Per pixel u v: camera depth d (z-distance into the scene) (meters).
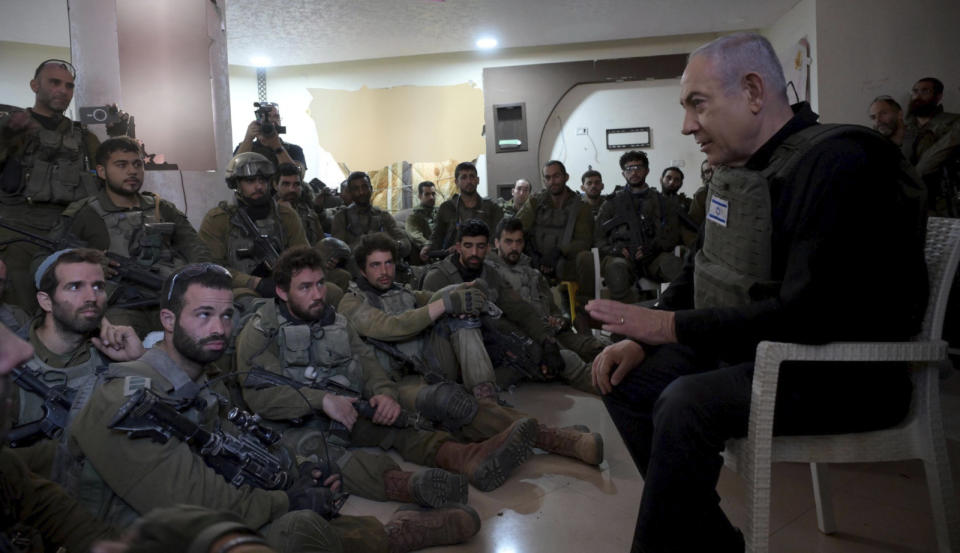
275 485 1.55
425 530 1.71
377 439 2.37
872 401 1.30
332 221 5.72
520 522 1.90
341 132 8.93
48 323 1.77
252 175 3.38
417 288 3.74
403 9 6.88
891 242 1.24
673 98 8.53
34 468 1.50
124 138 2.86
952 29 6.38
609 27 7.72
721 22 7.69
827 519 1.72
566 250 5.24
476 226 3.39
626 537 1.79
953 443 2.32
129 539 0.36
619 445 2.55
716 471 1.22
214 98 4.02
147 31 3.86
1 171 2.84
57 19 6.67
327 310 2.38
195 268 1.56
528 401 3.23
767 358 1.21
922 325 1.34
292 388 2.15
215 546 0.34
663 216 5.05
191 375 1.59
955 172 4.65
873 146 1.22
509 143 8.65
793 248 1.23
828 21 6.55
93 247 2.73
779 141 1.30
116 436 1.36
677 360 1.48
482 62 8.73
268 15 6.88
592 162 8.70
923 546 1.65
